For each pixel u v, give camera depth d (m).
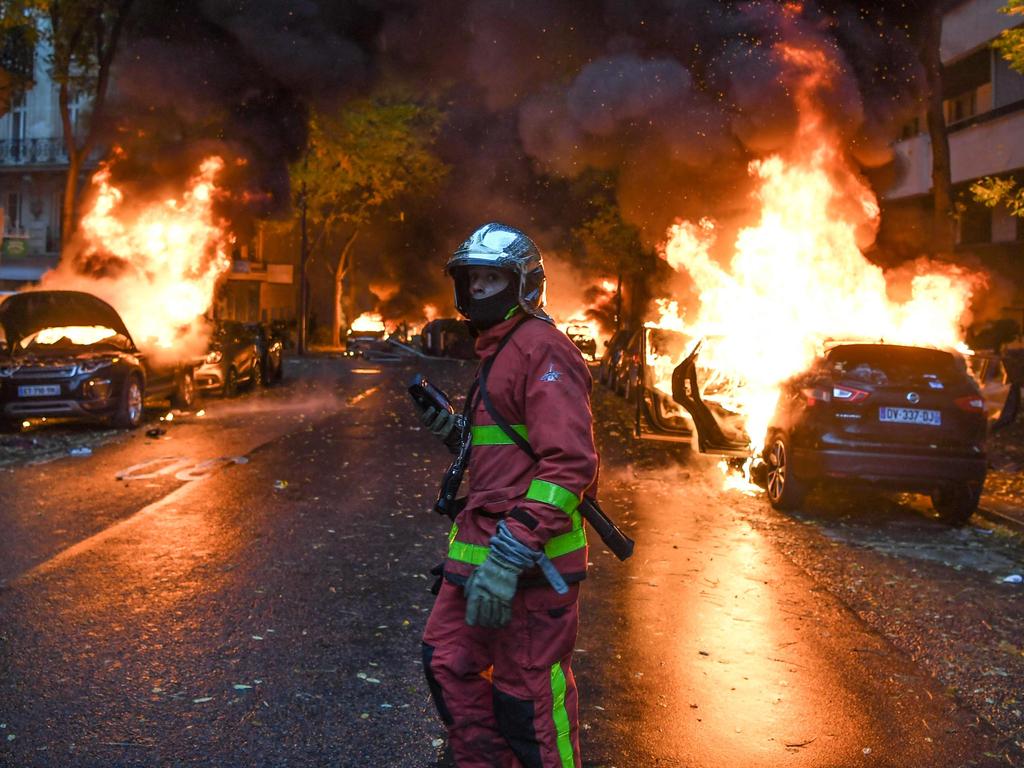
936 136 14.66
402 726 3.93
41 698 4.14
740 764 3.69
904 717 4.18
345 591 5.84
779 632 5.29
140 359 14.38
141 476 9.73
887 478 8.15
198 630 5.05
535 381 2.69
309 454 11.48
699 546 7.29
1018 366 12.17
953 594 6.14
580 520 2.80
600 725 4.00
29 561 6.33
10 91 20.69
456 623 2.78
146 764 3.57
